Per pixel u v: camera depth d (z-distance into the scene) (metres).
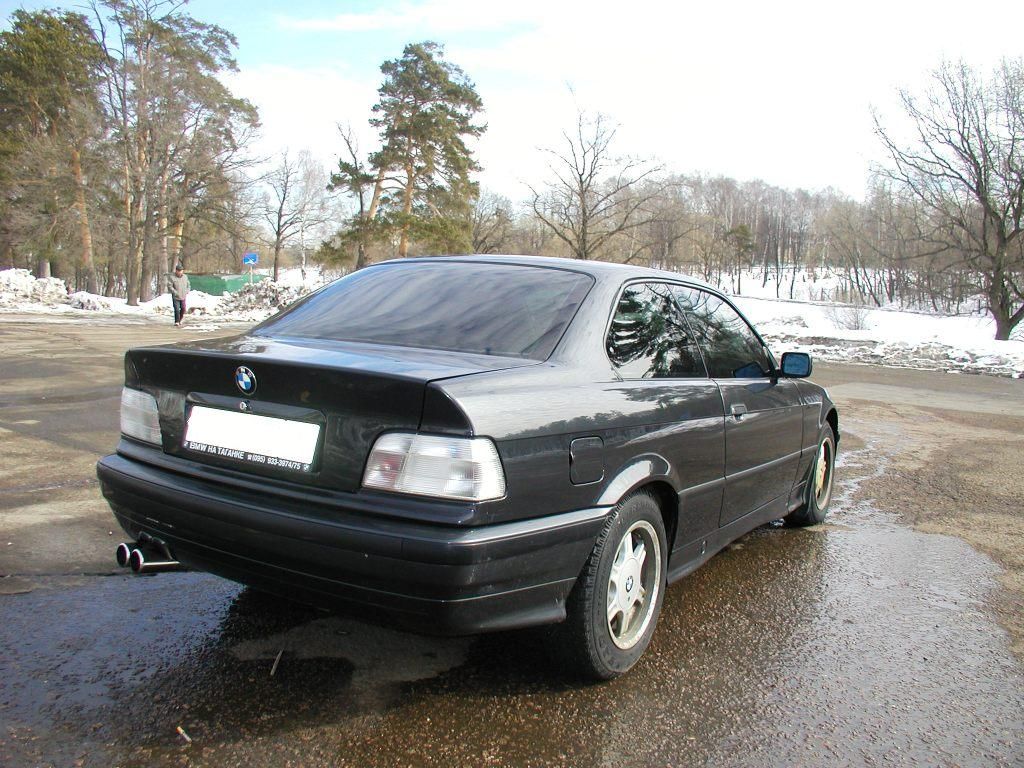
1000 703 2.74
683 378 3.27
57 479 5.11
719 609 3.52
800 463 4.46
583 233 32.09
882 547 4.54
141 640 2.93
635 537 2.89
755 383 3.88
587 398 2.61
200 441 2.60
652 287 3.40
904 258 32.88
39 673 2.63
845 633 3.30
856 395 12.12
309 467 2.34
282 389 2.41
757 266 123.25
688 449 3.07
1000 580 4.02
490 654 2.94
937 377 15.59
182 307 23.69
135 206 38.28
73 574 3.54
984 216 27.61
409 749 2.29
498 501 2.22
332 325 3.04
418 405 2.22
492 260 3.41
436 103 39.84
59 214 39.03
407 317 2.98
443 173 40.84
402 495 2.21
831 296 96.25
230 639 2.97
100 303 30.95
